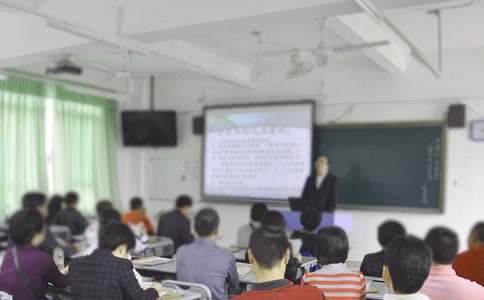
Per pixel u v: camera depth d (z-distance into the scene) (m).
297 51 4.40
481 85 5.71
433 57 5.96
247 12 3.59
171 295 2.69
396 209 6.12
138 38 4.31
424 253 1.74
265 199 6.98
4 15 5.06
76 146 7.48
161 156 8.07
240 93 7.37
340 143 6.52
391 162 6.18
